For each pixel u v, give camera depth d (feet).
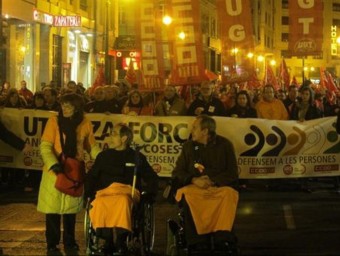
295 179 41.55
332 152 37.63
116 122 37.58
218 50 184.96
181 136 37.09
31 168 38.86
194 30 40.83
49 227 24.97
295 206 34.12
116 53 126.52
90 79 117.50
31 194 37.60
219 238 21.62
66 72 99.81
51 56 94.79
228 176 22.89
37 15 87.51
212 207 21.83
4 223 29.99
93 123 37.76
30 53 88.22
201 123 23.16
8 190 38.99
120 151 23.22
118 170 22.97
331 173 37.73
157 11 42.34
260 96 49.75
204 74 41.01
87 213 23.00
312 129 37.37
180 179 22.94
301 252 24.97
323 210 33.06
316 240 26.91
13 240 26.78
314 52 42.70
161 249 25.53
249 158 37.09
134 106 41.39
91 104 41.70
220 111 38.40
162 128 37.19
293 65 254.06
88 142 25.00
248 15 41.68
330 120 37.55
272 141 37.09
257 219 30.94
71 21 92.94
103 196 22.41
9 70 82.99
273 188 39.83
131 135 23.31
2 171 40.65
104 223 21.93
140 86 42.78
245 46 41.91
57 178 24.25
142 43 42.45
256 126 37.04
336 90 69.77
